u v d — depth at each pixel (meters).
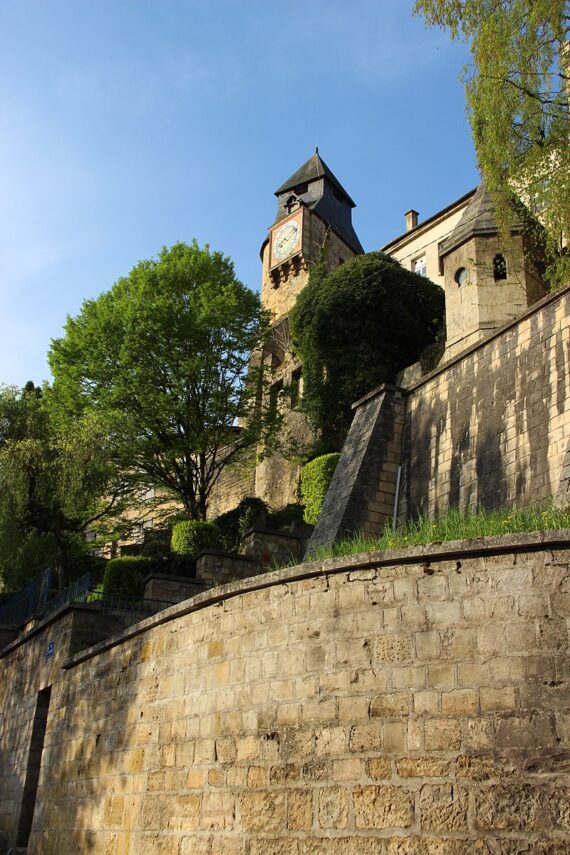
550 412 17.06
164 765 11.66
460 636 8.72
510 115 17.42
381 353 32.72
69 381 33.22
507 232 18.70
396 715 8.80
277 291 49.84
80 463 27.27
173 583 22.70
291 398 37.44
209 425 33.97
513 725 8.09
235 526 30.73
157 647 12.83
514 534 8.73
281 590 10.52
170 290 35.00
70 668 16.52
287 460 35.50
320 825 8.95
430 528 11.44
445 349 26.44
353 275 33.75
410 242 42.34
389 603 9.33
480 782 8.03
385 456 21.41
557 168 17.31
